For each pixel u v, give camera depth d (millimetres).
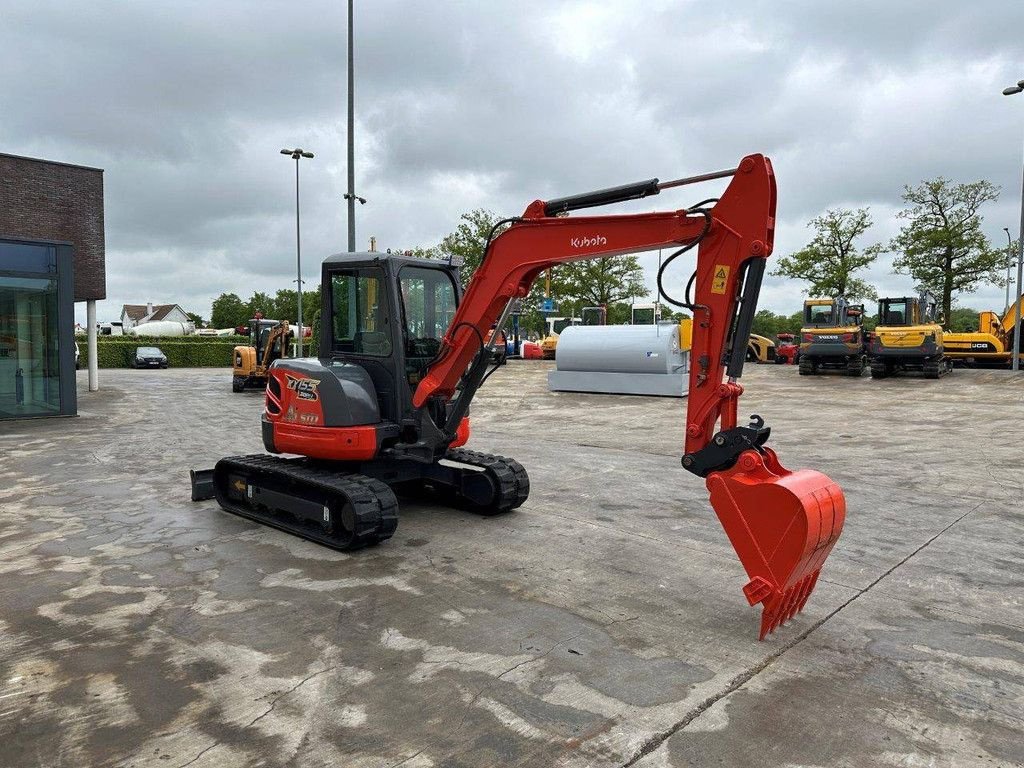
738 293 4426
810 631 4203
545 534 6207
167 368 43844
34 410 15180
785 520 3920
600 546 5855
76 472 9102
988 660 3857
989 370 25453
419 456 6203
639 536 6156
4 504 7344
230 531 6312
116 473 9031
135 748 2963
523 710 3283
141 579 5055
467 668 3695
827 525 4008
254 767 2836
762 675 3650
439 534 6203
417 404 6191
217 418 15438
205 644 3979
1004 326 27719
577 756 2926
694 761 2908
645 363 18938
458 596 4730
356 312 6523
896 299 24953
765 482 4023
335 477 5938
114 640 4027
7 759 2877
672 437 12234
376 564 5391
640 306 33750
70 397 15516
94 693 3424
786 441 11516
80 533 6242
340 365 6375
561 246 5234
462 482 6973
